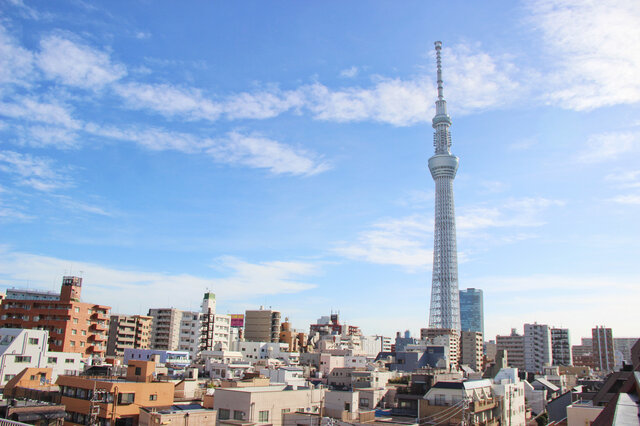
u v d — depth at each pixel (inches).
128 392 2586.1
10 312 5418.3
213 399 2635.3
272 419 2522.1
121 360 5654.5
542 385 5521.7
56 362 4094.5
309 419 2461.9
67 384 2714.1
